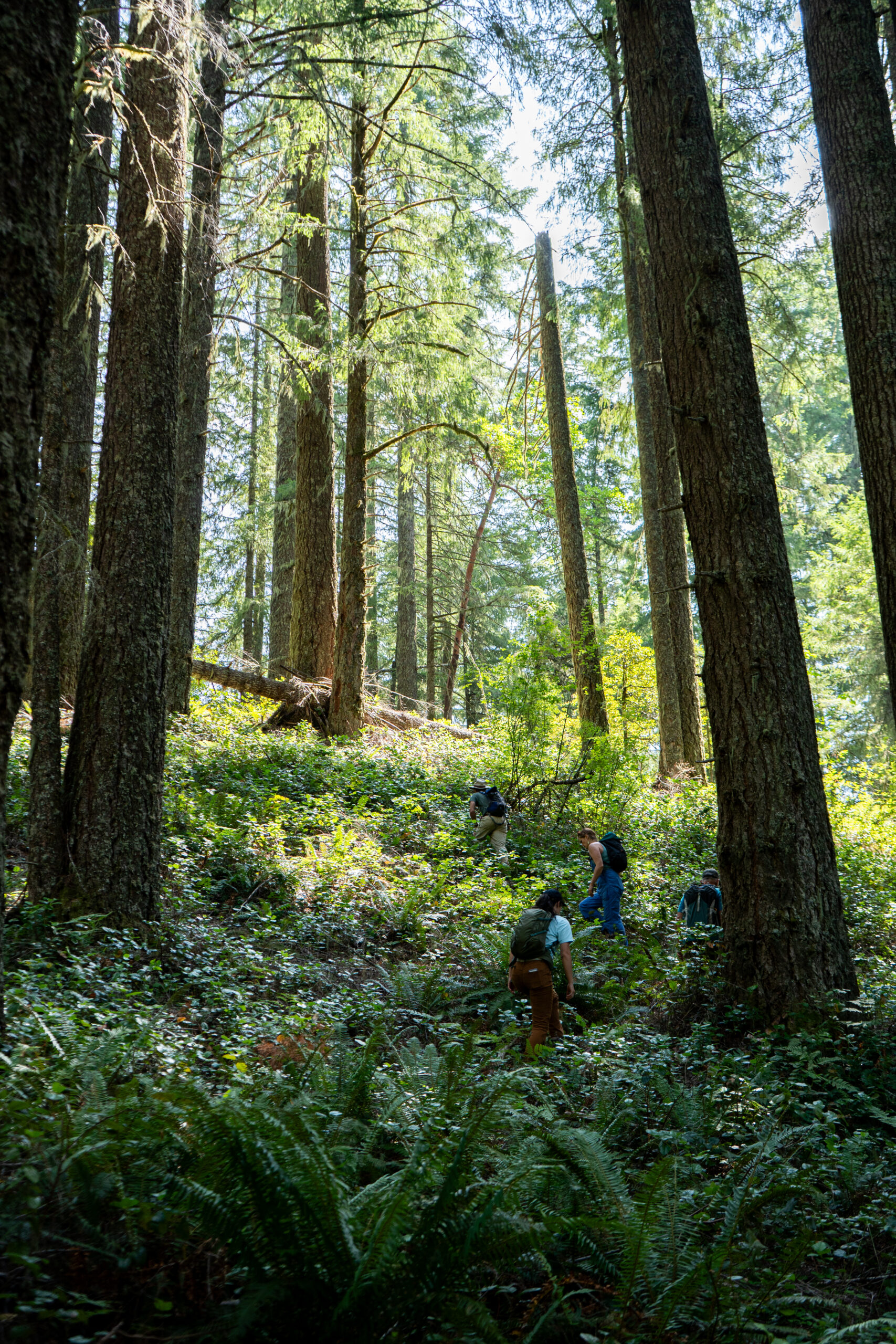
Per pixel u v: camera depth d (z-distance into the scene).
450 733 18.72
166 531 7.10
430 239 15.87
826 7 7.52
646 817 13.91
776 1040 6.18
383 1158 3.69
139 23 7.64
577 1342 2.87
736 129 14.91
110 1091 3.68
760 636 7.09
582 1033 7.02
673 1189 3.51
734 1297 3.07
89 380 11.77
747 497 7.28
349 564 15.27
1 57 2.63
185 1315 2.57
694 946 7.68
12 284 2.64
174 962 6.28
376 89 15.23
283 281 20.09
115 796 6.57
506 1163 3.51
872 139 7.21
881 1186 4.27
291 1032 5.28
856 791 17.61
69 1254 2.66
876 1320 2.87
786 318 17.03
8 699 2.69
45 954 5.73
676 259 7.71
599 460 28.53
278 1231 2.57
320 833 10.24
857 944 9.34
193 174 12.97
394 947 8.16
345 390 25.12
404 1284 2.59
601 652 19.34
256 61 12.95
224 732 13.35
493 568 29.78
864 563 25.39
